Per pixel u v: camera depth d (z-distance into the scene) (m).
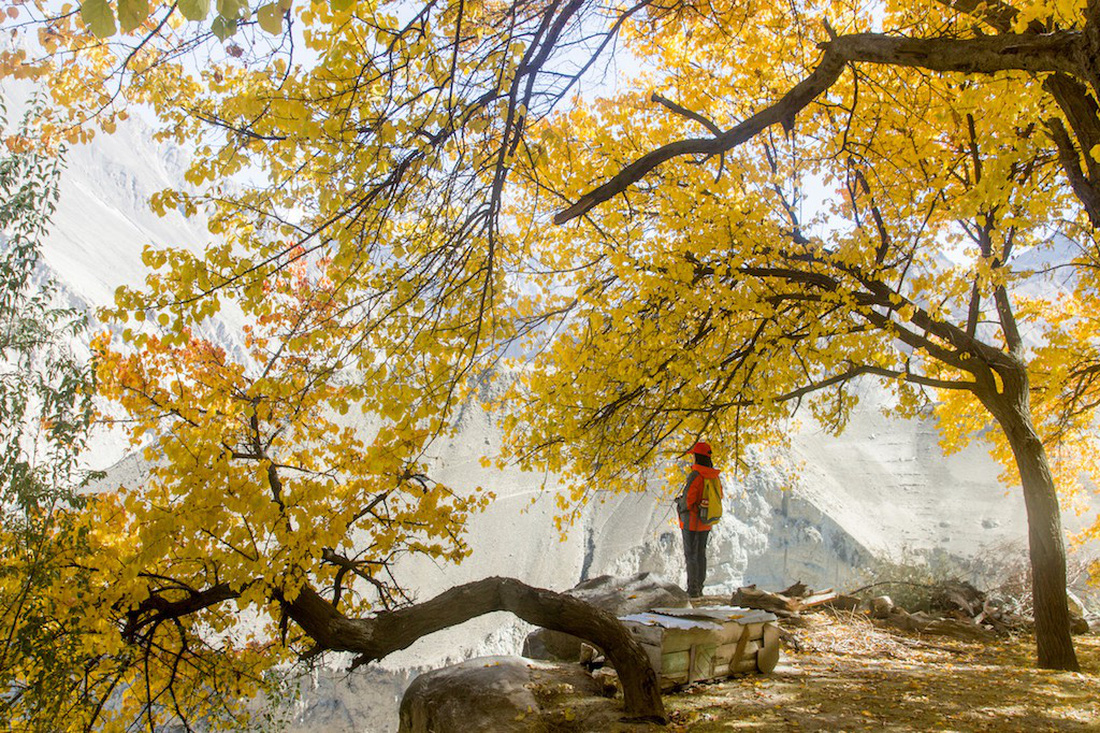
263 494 5.24
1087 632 11.38
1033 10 4.18
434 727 5.96
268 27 2.06
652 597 9.05
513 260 5.83
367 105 4.03
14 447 5.19
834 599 11.20
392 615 5.69
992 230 7.80
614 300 9.13
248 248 4.09
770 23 8.34
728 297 8.07
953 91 6.95
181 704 6.26
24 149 4.83
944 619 10.44
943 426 13.27
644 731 5.55
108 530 5.77
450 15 4.04
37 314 5.60
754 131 5.59
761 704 6.33
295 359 4.55
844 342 8.10
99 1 1.71
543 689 6.32
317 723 53.41
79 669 5.21
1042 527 8.68
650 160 5.48
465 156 4.30
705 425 9.69
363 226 4.04
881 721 5.95
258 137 4.00
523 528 88.50
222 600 5.74
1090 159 5.60
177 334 3.75
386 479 5.88
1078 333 13.07
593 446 9.34
